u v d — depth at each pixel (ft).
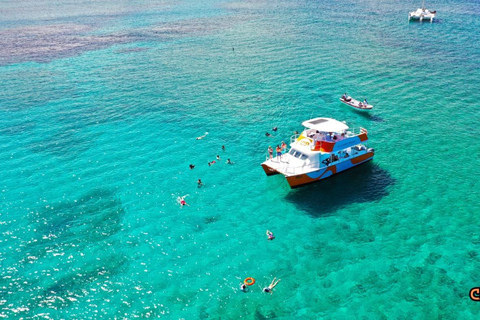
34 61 282.97
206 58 278.46
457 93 200.34
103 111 196.85
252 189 133.90
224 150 158.10
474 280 93.97
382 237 109.50
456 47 276.00
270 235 110.63
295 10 442.50
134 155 156.25
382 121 176.14
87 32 376.07
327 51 278.67
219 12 454.40
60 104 206.39
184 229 115.14
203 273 99.76
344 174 141.38
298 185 132.67
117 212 123.24
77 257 105.60
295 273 98.89
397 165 143.74
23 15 486.38
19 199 130.11
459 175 135.33
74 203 127.85
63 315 89.35
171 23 404.36
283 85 222.07
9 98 214.48
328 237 110.63
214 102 203.92
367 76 229.04
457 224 112.57
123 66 268.00
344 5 461.37
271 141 163.94
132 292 94.89
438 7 423.64
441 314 85.81
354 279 96.07
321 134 140.36
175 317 88.33
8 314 89.51
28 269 101.81
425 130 166.50
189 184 136.98
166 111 195.11
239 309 89.76
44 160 153.38
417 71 232.94
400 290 92.32
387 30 331.98
